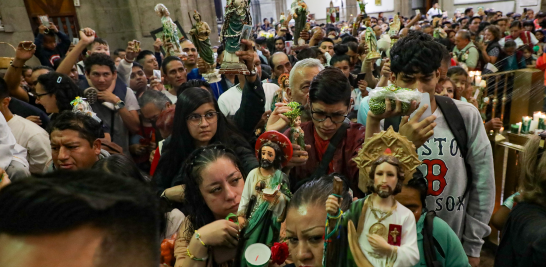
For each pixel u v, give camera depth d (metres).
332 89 1.64
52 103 2.67
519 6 16.50
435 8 16.86
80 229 0.40
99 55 3.28
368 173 0.99
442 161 1.58
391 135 0.97
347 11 20.69
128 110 3.30
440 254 1.18
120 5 9.51
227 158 1.52
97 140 1.99
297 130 1.64
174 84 3.75
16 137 2.40
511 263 1.36
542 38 8.88
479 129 1.59
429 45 1.45
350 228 0.91
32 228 0.39
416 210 1.14
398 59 1.51
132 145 3.13
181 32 5.00
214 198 1.45
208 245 1.21
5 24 7.67
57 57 5.74
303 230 1.04
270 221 1.26
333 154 1.76
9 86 3.46
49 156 2.45
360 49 5.10
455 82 2.89
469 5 18.16
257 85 2.26
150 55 4.71
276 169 1.35
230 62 2.16
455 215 1.64
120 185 0.48
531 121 3.57
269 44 7.96
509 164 2.77
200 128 2.05
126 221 0.44
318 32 5.86
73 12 8.96
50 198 0.41
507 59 6.05
